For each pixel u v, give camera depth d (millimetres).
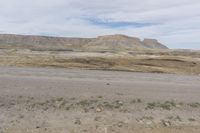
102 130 9445
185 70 49438
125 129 9703
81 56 67062
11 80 22594
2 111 11336
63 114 11273
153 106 13414
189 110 13102
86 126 9883
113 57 63719
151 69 48719
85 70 42844
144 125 10344
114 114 11625
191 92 19797
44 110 11758
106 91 17750
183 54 85000
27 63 51531
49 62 53875
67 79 25969
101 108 12398
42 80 23594
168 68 50938
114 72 40125
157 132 9508
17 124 9805
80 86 19938
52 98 14266
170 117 11617
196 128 10211
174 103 14352
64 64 51312
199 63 56094
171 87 22625
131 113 11938
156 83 26031
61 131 9227
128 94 16859
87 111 11859
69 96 15070
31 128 9453
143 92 18250
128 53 87750
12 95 14727
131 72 42625
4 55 66188
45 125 9844
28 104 12688
